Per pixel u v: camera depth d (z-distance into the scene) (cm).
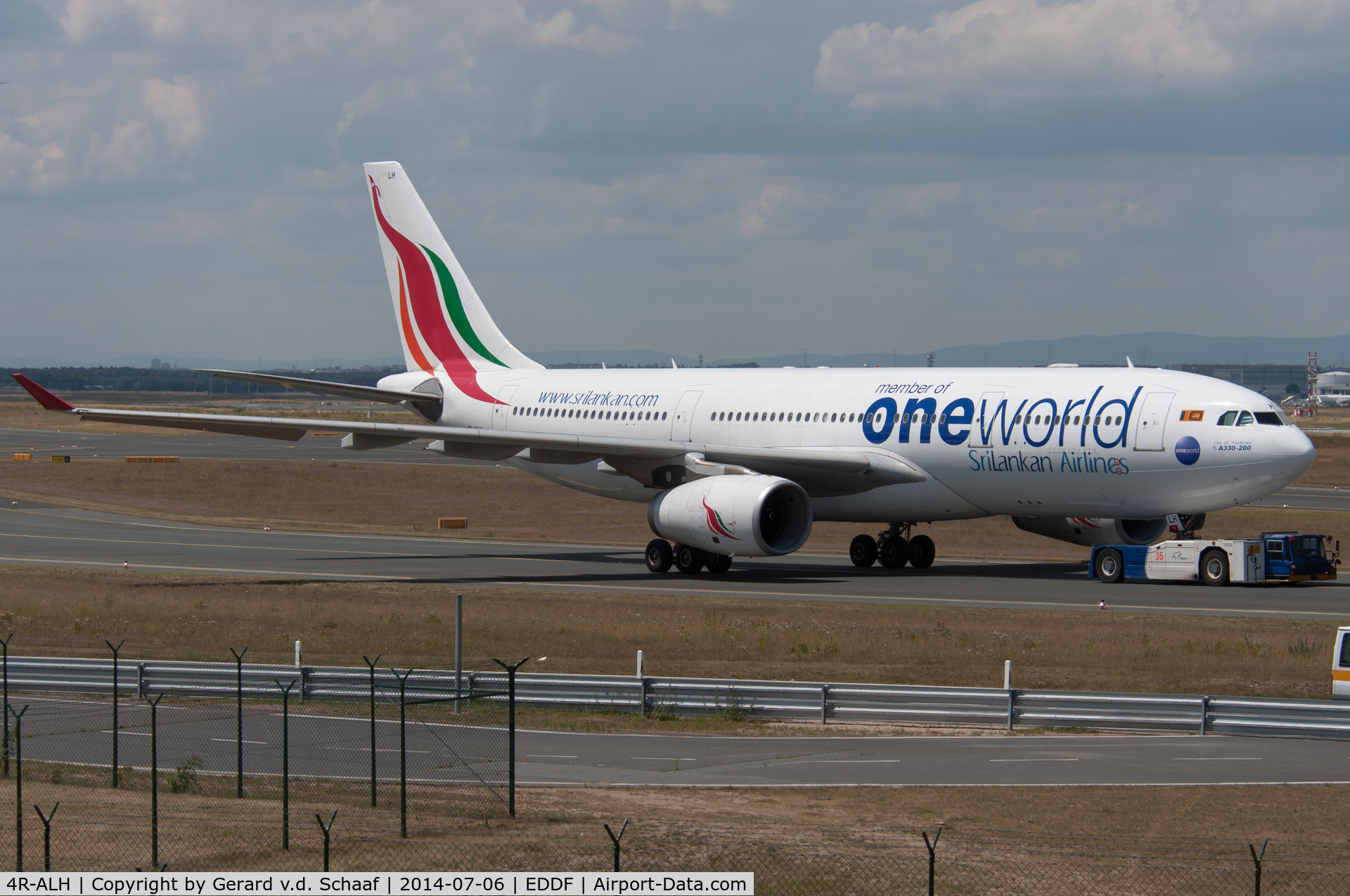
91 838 6050
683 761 7750
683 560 16362
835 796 6912
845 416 16250
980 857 5794
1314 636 11275
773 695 8981
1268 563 14750
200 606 13475
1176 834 6206
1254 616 12469
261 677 9712
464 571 16725
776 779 7294
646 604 13500
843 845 5972
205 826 6262
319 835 6081
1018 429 14825
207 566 17225
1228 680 9781
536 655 11112
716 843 5978
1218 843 6059
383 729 8669
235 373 16975
